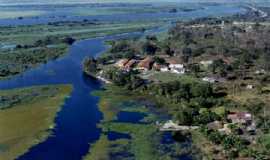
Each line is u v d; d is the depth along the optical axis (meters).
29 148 136.12
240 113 159.50
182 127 151.50
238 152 128.38
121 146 137.12
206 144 136.75
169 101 181.88
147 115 166.50
